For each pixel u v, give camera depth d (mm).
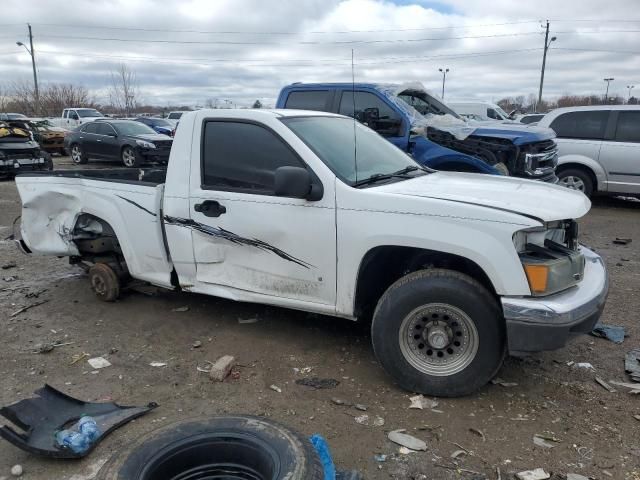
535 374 3992
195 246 4523
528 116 23266
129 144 18438
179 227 4555
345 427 3379
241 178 4262
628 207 11078
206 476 2834
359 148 4465
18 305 5543
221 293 4496
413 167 4750
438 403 3627
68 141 20453
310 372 4066
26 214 5641
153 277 4945
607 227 9164
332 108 8547
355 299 3916
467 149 8508
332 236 3857
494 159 8391
